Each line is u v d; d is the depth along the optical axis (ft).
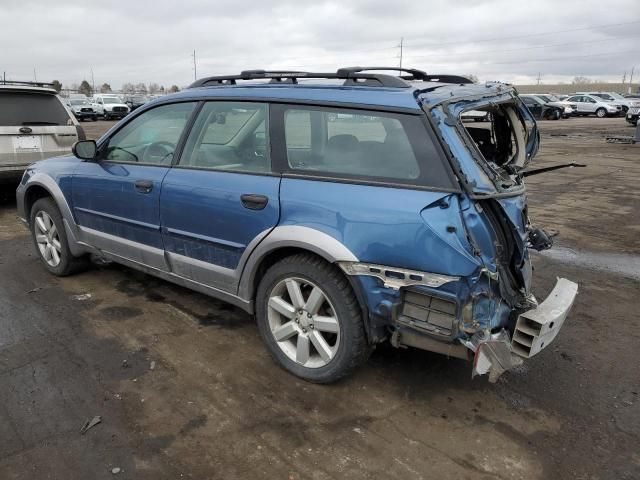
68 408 9.68
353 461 8.48
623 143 60.08
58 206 15.19
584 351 12.17
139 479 8.04
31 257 18.29
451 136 8.77
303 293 10.43
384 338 9.72
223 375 10.85
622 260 18.75
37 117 24.91
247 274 10.87
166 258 12.57
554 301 9.66
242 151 11.02
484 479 8.18
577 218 24.95
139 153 13.23
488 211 8.87
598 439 9.13
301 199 9.78
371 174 9.30
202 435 9.03
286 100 10.44
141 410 9.66
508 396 10.34
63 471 8.16
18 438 8.86
